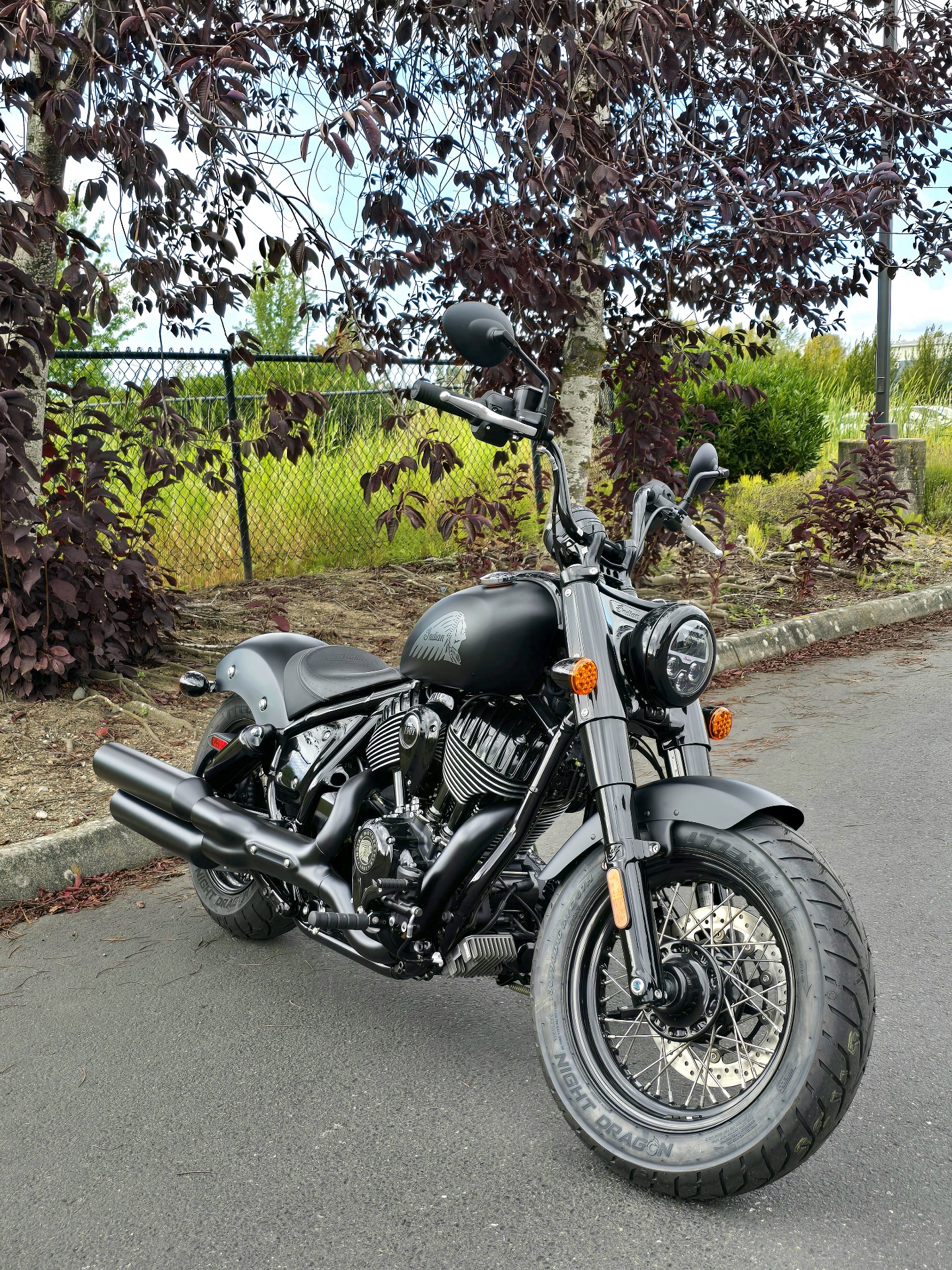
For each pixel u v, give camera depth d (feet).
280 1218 8.14
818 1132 7.73
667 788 8.68
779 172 24.56
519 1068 10.19
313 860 10.62
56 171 20.10
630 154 21.53
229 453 28.14
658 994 8.20
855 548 35.14
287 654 12.25
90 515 20.20
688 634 8.71
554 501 9.34
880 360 45.27
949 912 13.05
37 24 14.82
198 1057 10.39
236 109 14.38
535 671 9.32
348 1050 10.53
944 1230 7.88
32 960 12.41
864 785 17.71
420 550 33.55
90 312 19.65
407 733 9.91
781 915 8.02
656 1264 7.59
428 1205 8.26
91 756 17.58
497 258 18.54
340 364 19.11
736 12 22.93
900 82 25.70
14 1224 8.11
